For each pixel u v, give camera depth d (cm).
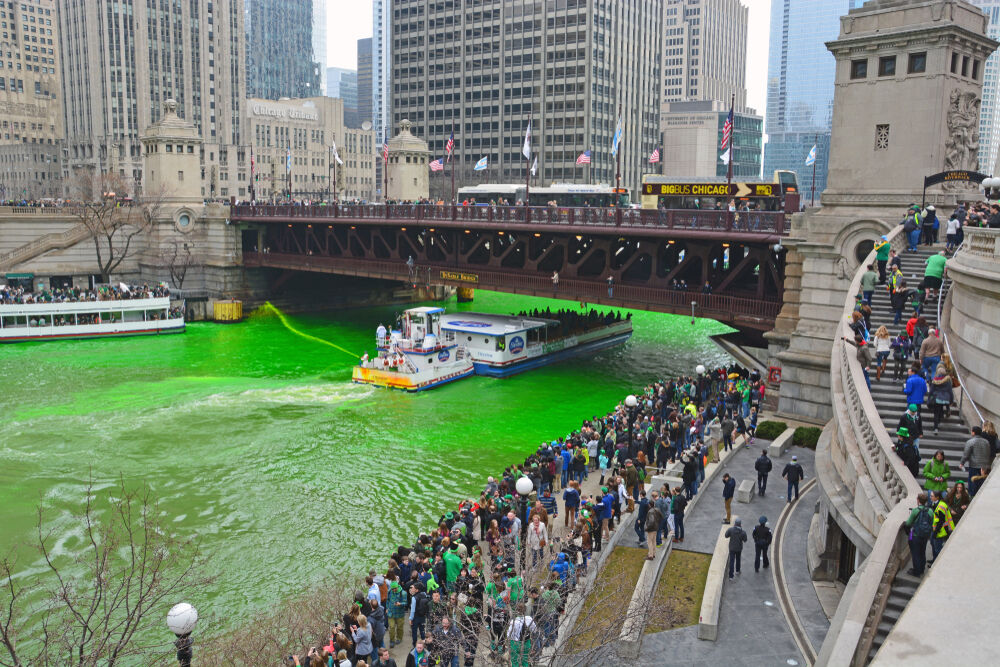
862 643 1533
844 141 4175
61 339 7762
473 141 19838
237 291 9406
